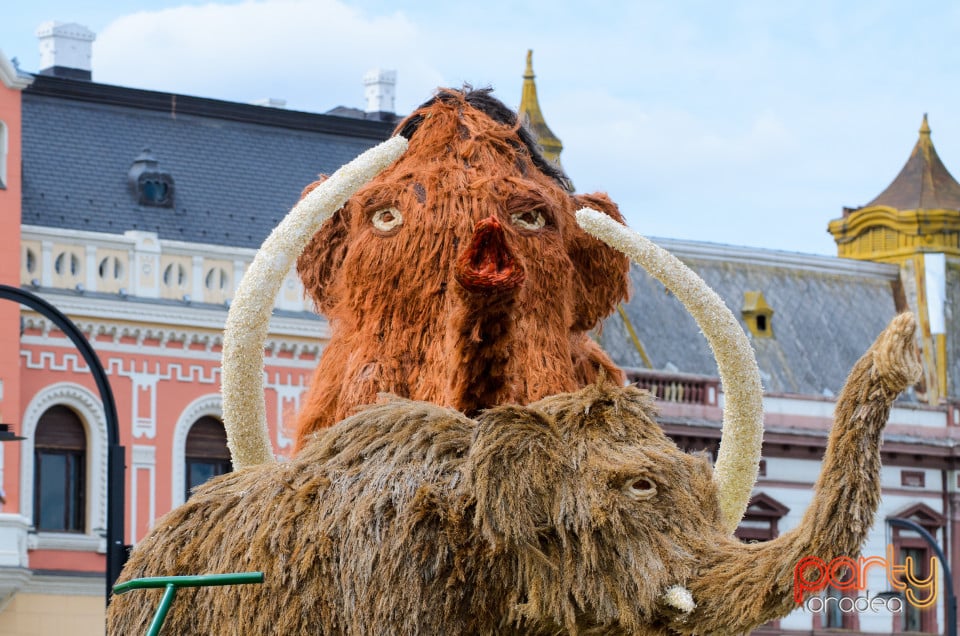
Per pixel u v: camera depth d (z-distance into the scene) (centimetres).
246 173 3347
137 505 3092
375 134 3516
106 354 3088
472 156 548
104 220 3150
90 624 3006
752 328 3741
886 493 3725
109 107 3291
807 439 3534
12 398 2953
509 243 477
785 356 3722
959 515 3784
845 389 391
